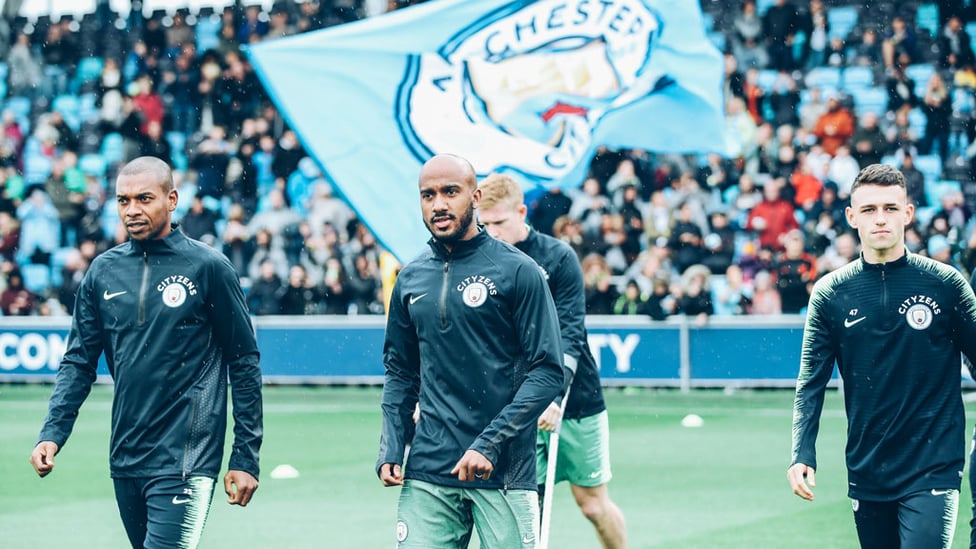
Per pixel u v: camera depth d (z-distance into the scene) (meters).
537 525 4.03
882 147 15.75
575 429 5.47
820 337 4.23
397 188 8.77
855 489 4.18
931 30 17.62
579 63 8.84
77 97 20.08
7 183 18.50
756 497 7.89
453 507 4.02
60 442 4.28
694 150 9.06
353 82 8.73
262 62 8.80
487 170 8.84
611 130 8.97
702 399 13.20
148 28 19.73
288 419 12.18
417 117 8.75
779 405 12.58
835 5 17.97
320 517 7.48
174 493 4.17
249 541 6.85
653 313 13.68
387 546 6.71
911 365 4.05
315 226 15.71
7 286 16.30
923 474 4.04
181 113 18.47
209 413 4.27
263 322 14.87
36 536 7.11
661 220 14.77
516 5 8.76
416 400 4.21
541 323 3.96
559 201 15.50
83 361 4.39
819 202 14.32
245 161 17.23
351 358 14.55
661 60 8.93
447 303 3.99
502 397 3.97
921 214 15.49
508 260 4.00
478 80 8.77
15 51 20.22
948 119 16.14
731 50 17.09
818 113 15.96
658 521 7.21
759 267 14.19
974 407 12.05
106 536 7.11
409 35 8.75
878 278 4.11
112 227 17.88
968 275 13.77
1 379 15.50
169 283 4.25
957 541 6.64
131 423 4.24
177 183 17.42
